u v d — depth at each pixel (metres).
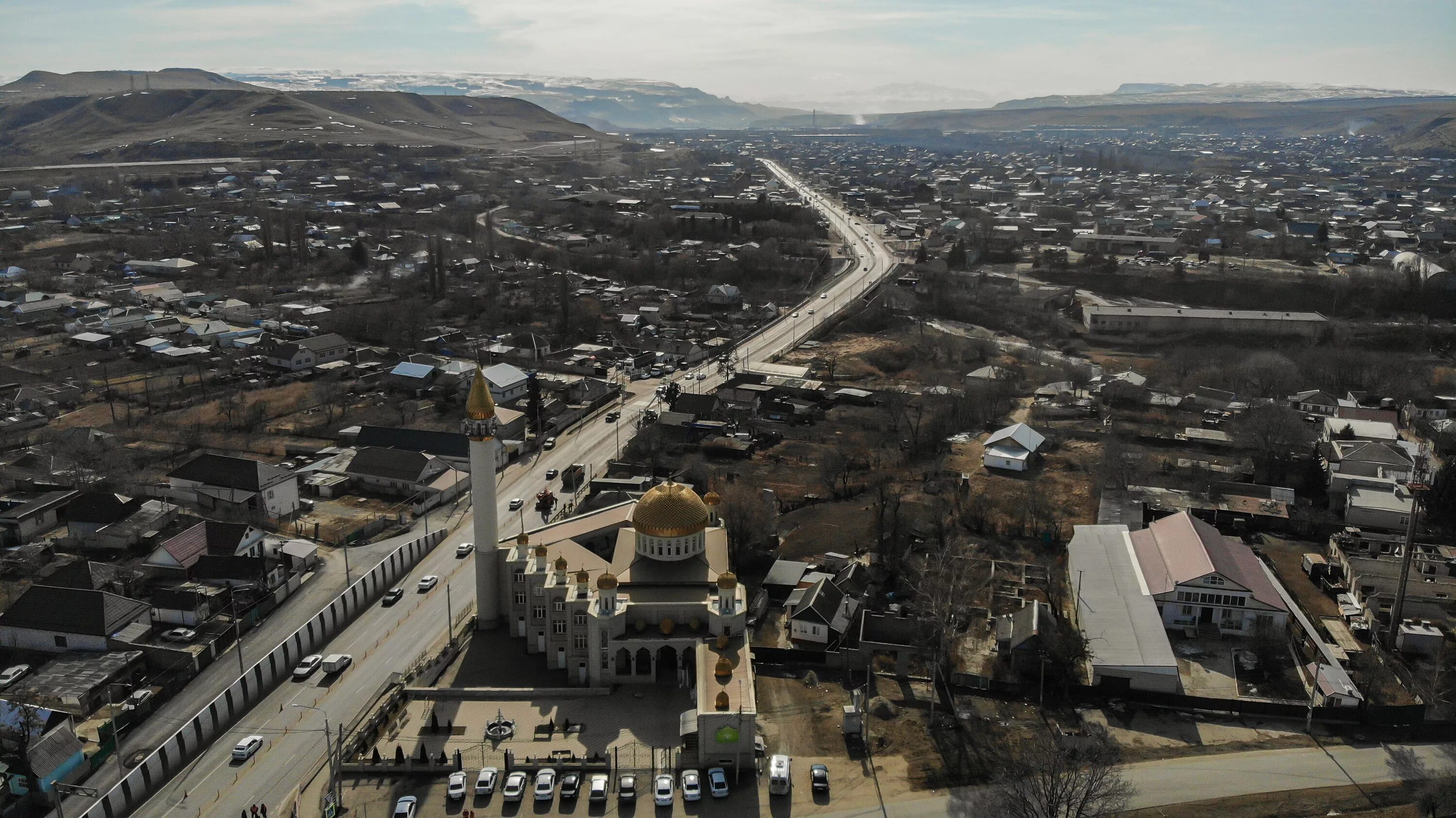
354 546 195.00
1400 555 179.50
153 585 173.25
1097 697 144.50
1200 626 162.12
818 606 157.00
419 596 176.25
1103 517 196.88
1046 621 151.62
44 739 124.88
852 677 149.00
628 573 153.75
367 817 119.12
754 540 186.50
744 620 144.88
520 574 159.50
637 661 146.25
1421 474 196.75
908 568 180.38
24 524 194.12
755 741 131.62
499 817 119.12
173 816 120.12
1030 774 121.75
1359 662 152.00
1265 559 185.25
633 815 119.69
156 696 142.50
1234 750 132.25
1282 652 154.75
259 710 142.12
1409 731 136.00
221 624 161.00
